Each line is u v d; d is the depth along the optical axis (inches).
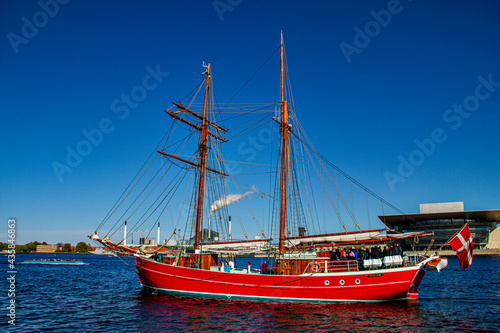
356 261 1261.1
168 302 1316.4
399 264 1224.2
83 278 2588.6
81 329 952.3
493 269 3154.5
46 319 1070.4
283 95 1611.7
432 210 6732.3
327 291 1244.5
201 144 1733.5
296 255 1352.1
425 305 1234.0
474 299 1382.9
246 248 1492.4
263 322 1014.4
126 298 1472.7
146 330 943.7
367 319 1035.9
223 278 1363.2
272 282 1298.0
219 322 1019.3
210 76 1822.1
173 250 1616.6
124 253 1640.0
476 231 6230.3
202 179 1681.8
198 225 1621.6
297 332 916.6
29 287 1902.1
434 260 1211.2
